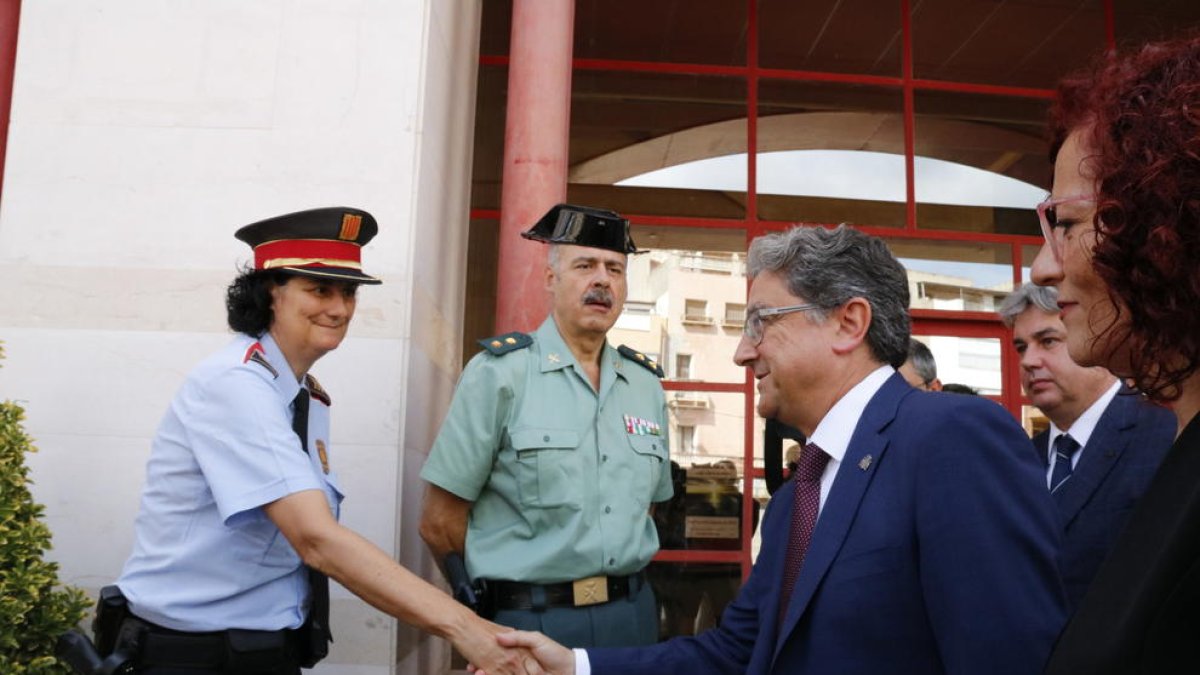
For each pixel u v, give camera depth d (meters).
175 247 3.43
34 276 3.40
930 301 5.97
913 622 1.47
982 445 1.46
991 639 1.34
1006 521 1.39
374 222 2.57
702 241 5.86
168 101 3.52
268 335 2.42
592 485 2.82
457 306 4.59
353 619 3.20
